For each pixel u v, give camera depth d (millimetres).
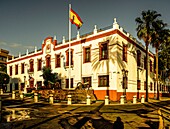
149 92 40188
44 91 28391
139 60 35719
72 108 17469
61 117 12312
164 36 30406
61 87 34250
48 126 9578
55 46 36906
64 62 34469
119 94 26828
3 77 43938
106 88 27188
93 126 9625
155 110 16484
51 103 21891
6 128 9094
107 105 20422
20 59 45781
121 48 28219
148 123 10492
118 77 26891
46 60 38406
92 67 29469
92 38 30078
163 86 54938
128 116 12867
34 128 9148
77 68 31797
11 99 26094
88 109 16734
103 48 28734
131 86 31047
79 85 28594
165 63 44469
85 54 30984
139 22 29062
